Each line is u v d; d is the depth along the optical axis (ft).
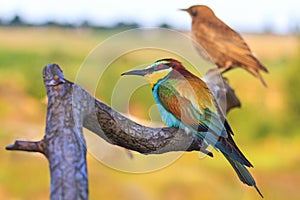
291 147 89.10
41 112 81.15
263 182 76.54
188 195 63.67
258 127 92.53
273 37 109.50
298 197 74.49
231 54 19.13
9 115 80.59
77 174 9.41
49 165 9.61
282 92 96.58
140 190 62.69
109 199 62.64
